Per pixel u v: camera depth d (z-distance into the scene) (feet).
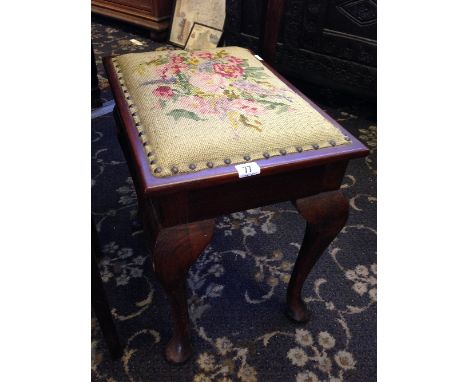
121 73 2.29
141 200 2.32
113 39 7.44
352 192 4.02
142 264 3.10
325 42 5.02
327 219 2.10
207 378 2.41
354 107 5.59
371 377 2.45
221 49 2.65
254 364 2.49
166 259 1.84
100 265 3.08
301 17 5.05
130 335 2.62
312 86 6.01
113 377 2.40
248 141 1.76
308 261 2.37
